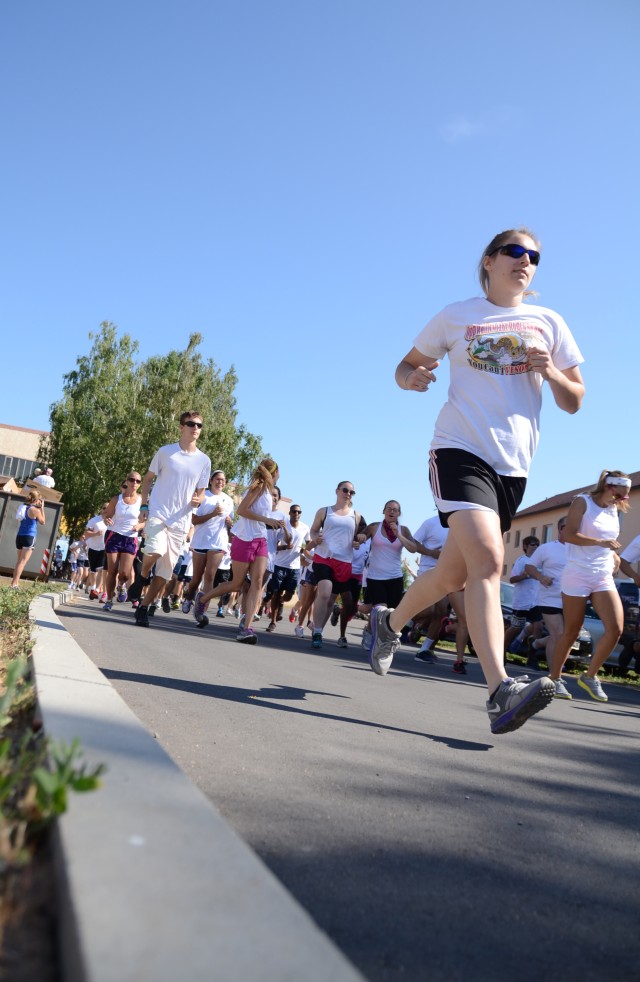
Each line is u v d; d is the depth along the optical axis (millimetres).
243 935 1389
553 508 52531
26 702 3121
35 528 14859
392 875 2195
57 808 1810
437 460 4371
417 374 4453
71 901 1425
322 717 4605
